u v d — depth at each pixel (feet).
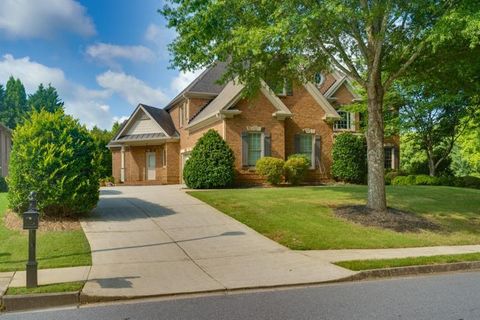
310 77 51.29
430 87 50.60
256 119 72.95
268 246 31.71
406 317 17.40
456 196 56.95
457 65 41.68
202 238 33.86
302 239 33.76
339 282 23.40
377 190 43.21
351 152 80.79
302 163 72.28
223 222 39.86
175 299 20.20
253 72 47.24
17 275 23.03
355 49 46.44
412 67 44.52
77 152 39.40
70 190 38.11
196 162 66.69
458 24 31.50
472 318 17.29
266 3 36.65
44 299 19.53
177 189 66.64
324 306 18.93
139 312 18.30
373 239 34.63
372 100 43.27
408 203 50.67
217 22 38.42
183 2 38.19
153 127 96.07
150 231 35.88
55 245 29.94
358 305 19.08
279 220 40.22
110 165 117.50
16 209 39.09
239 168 71.20
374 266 25.46
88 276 23.16
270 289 21.95
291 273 24.43
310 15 33.14
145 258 27.71
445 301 19.72
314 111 80.43
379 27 41.73
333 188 63.62
